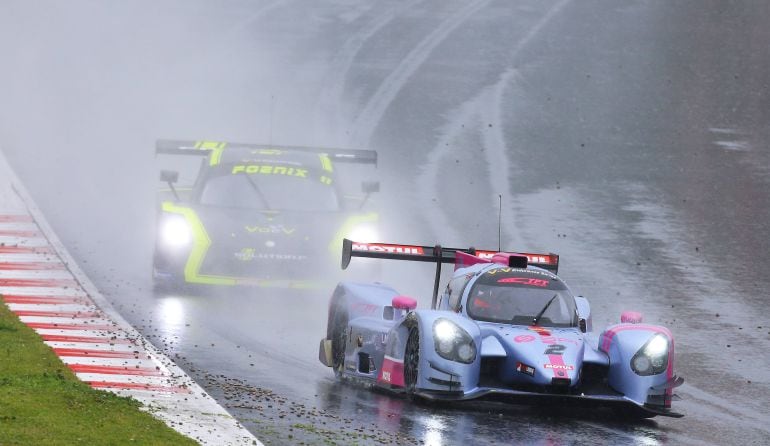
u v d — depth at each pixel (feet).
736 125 369.91
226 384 126.11
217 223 180.24
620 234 245.24
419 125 353.10
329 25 481.87
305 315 171.63
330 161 204.33
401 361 124.67
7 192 242.78
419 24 487.20
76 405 103.40
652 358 119.85
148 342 144.87
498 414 118.62
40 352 130.52
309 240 179.52
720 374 148.25
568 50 456.45
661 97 399.44
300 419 111.65
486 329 122.52
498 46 458.50
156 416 105.81
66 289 173.58
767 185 299.38
